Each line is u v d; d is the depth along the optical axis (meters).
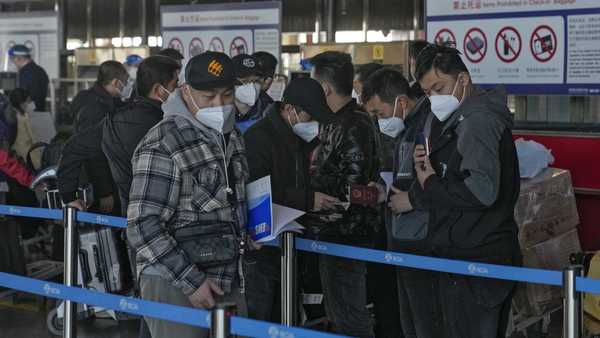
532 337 5.70
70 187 5.16
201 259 3.18
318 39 10.30
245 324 2.97
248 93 5.20
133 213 3.12
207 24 9.01
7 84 10.85
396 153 4.06
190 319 3.10
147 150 3.14
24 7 12.48
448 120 3.60
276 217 3.67
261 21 8.71
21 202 7.48
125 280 5.71
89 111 6.54
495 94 3.57
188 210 3.18
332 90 4.43
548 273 3.50
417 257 3.76
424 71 3.58
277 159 4.18
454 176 3.56
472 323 3.66
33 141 8.91
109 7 11.72
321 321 5.27
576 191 6.52
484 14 6.96
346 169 4.44
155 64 4.63
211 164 3.19
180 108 3.20
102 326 6.12
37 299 6.76
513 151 3.60
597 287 3.39
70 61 11.84
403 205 3.82
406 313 4.05
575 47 6.59
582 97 7.19
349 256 4.08
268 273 4.41
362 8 10.03
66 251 4.66
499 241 3.59
